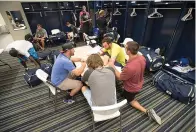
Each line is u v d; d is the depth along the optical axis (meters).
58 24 5.41
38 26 4.54
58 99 2.12
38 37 4.56
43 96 2.23
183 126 1.60
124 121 1.69
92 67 1.32
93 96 1.28
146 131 1.55
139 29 3.83
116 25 4.58
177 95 1.95
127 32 4.26
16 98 2.21
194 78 2.22
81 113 1.84
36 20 4.93
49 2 4.84
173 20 2.79
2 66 3.47
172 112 1.80
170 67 2.62
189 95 1.85
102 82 1.21
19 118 1.81
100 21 4.40
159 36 3.24
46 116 1.82
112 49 1.92
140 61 1.52
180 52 2.78
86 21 4.90
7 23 4.62
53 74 1.71
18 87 2.53
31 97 2.22
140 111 1.83
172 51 2.88
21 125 1.70
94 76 1.22
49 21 5.16
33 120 1.76
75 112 1.87
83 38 4.98
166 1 2.66
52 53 3.23
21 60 2.73
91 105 1.36
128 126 1.62
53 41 4.95
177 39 2.71
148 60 2.48
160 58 2.49
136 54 1.53
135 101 1.84
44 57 3.53
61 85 1.74
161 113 1.79
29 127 1.67
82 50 2.54
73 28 4.95
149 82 2.47
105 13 4.40
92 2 5.39
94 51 2.33
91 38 4.02
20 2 4.50
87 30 4.98
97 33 4.24
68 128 1.63
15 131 1.62
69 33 5.04
